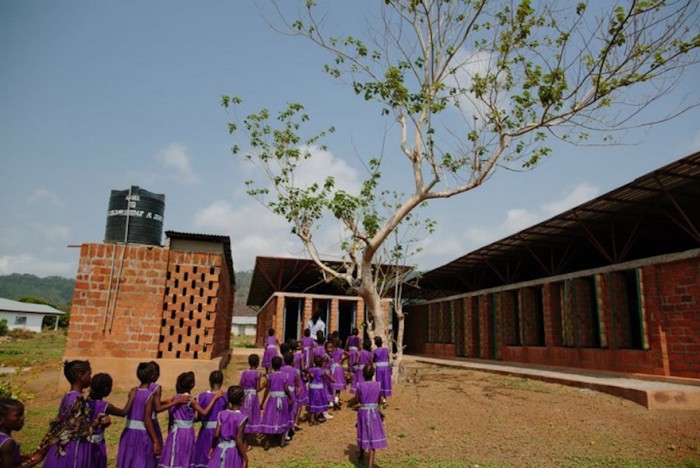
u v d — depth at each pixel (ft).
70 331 40.86
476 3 38.40
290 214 45.91
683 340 43.39
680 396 36.68
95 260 42.06
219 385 22.66
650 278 47.03
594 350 53.98
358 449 28.22
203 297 44.04
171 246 47.14
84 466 16.25
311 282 94.17
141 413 18.92
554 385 46.39
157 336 41.98
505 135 37.86
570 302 59.11
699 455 27.27
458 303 90.07
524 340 68.28
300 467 24.82
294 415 30.27
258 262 80.89
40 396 39.68
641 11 29.91
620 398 39.32
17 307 181.37
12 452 12.23
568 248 64.64
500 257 79.97
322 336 43.93
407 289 110.93
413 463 25.80
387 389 38.34
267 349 52.21
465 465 25.50
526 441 29.66
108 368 40.55
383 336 43.65
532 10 33.55
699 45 31.24
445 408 37.40
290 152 46.19
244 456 19.36
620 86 34.01
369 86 40.11
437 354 96.94
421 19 41.42
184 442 19.83
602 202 50.34
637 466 25.48
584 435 30.68
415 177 41.73
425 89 40.34
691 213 54.75
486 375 55.52
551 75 34.76
